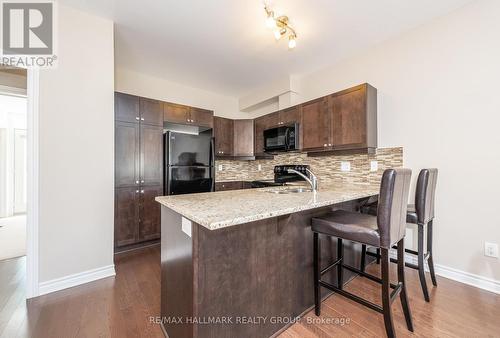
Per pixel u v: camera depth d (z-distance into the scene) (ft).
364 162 9.18
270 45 9.02
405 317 4.83
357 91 8.31
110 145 7.39
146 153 10.03
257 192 7.03
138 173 9.77
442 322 5.05
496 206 6.29
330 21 7.52
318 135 9.57
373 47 9.00
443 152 7.20
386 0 6.59
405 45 8.08
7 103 14.55
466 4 6.75
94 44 7.13
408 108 7.98
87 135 6.97
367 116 8.09
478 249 6.57
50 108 6.37
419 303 5.76
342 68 10.11
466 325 4.95
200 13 7.10
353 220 5.07
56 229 6.44
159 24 7.66
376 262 8.19
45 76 6.33
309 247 5.61
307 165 11.39
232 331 4.06
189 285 3.74
